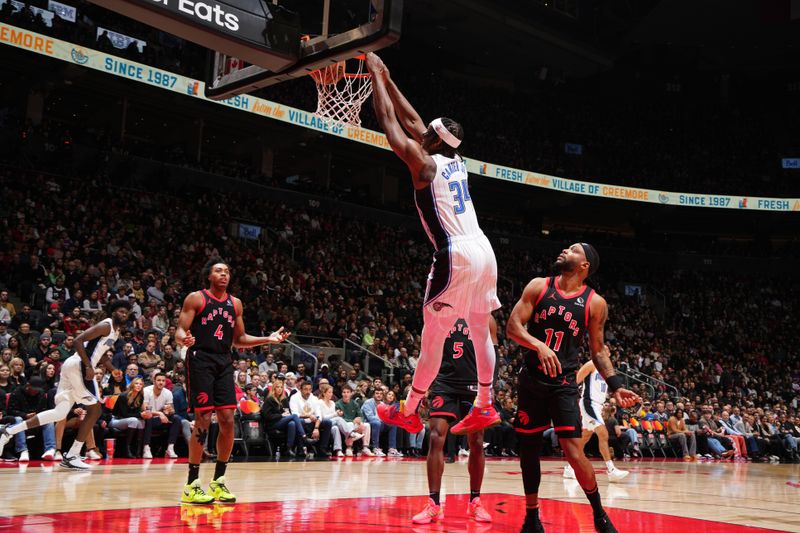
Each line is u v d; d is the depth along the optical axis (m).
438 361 4.04
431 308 3.83
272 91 21.94
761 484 8.83
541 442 4.01
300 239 21.45
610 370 3.97
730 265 29.98
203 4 4.99
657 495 6.80
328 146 25.19
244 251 18.83
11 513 4.24
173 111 22.41
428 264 24.33
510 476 8.38
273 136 24.27
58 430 8.48
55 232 15.16
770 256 29.81
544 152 30.27
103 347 7.63
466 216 3.80
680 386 21.84
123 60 17.81
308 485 6.45
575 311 3.99
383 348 16.30
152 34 21.12
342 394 12.09
